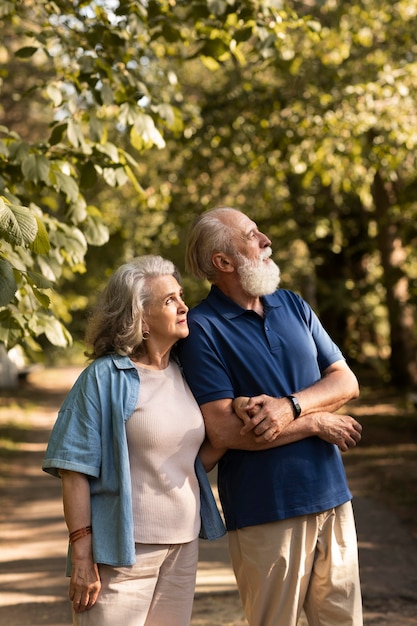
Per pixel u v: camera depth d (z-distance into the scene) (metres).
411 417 14.61
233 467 3.39
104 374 3.17
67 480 3.11
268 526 3.34
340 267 22.27
